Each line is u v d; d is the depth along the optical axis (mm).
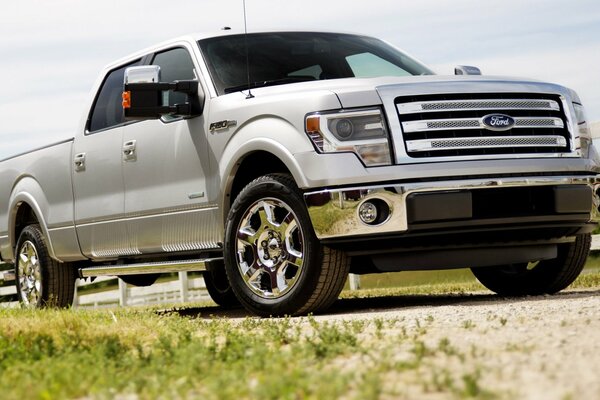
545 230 7715
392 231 7145
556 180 7512
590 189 7727
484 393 3340
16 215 11148
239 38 8875
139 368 4676
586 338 4758
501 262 7684
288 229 7539
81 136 9930
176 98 8812
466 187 7230
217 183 8086
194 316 9594
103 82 9914
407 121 7297
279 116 7562
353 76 8742
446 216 7148
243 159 7910
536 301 7301
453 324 5871
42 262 10625
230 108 7988
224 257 8008
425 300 8820
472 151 7383
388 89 7359
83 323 6535
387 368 4160
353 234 7160
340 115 7293
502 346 4672
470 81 7574
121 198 9258
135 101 8242
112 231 9445
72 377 4238
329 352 4789
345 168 7195
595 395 3367
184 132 8461
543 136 7637
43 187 10555
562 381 3668
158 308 12062
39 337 5609
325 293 7441
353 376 3836
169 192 8633
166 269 8773
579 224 7746
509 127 7492
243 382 3965
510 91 7586
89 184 9734
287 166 7406
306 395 3559
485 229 7340
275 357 4559
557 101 7836
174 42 9125
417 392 3596
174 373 4379
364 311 7668
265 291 7754
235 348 5008
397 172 7180
